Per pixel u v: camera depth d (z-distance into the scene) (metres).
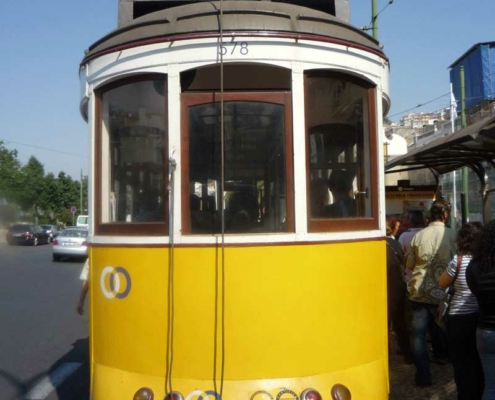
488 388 3.98
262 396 3.48
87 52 4.28
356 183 3.94
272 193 3.69
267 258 3.57
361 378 3.77
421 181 19.08
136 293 3.71
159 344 3.63
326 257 3.68
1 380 6.92
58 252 25.31
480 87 24.73
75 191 63.19
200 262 3.58
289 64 3.68
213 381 3.53
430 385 5.81
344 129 3.90
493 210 18.50
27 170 55.66
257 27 3.66
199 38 3.65
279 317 3.56
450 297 5.21
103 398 3.75
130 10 4.82
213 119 3.71
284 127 3.71
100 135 4.01
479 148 7.14
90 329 4.07
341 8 4.89
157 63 3.73
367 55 3.99
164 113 3.74
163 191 3.72
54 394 6.40
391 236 7.12
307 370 3.59
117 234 3.86
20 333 9.70
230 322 3.54
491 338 3.96
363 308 3.85
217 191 3.68
